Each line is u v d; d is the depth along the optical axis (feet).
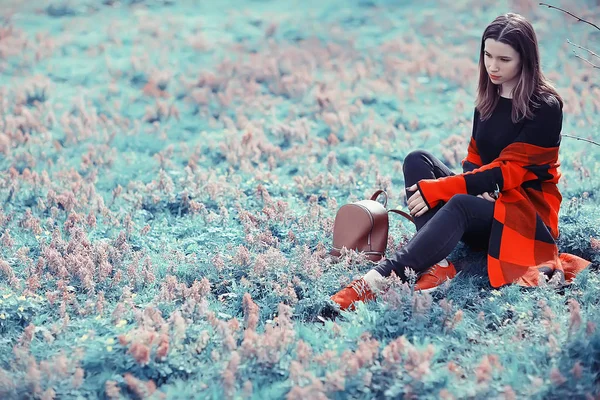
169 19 40.37
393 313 11.88
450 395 9.50
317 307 12.91
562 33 33.88
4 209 17.98
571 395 9.83
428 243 12.68
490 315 12.32
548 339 11.09
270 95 28.45
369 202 14.39
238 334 11.70
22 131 24.50
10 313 12.36
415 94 28.14
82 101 27.04
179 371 10.78
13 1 44.65
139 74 31.12
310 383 10.04
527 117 13.21
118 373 10.70
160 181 18.97
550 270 12.88
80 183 18.76
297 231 15.96
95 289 13.50
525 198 13.30
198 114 26.55
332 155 20.83
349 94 28.07
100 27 39.22
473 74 29.53
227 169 21.26
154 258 14.78
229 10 42.52
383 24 38.40
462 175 13.38
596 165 19.72
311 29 37.93
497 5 39.65
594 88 27.04
